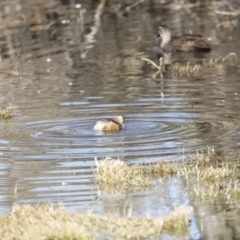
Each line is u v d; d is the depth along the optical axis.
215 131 30.41
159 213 20.38
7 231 19.14
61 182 24.31
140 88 40.16
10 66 48.81
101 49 54.09
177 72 44.94
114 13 69.56
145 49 53.62
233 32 58.84
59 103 36.72
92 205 21.72
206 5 70.62
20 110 35.31
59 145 28.78
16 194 23.27
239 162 26.03
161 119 32.75
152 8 71.44
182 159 26.48
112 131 30.77
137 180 23.89
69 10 69.62
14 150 28.23
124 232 19.09
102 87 40.78
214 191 22.72
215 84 40.69
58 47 55.22
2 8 68.38
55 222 19.38
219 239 19.11
